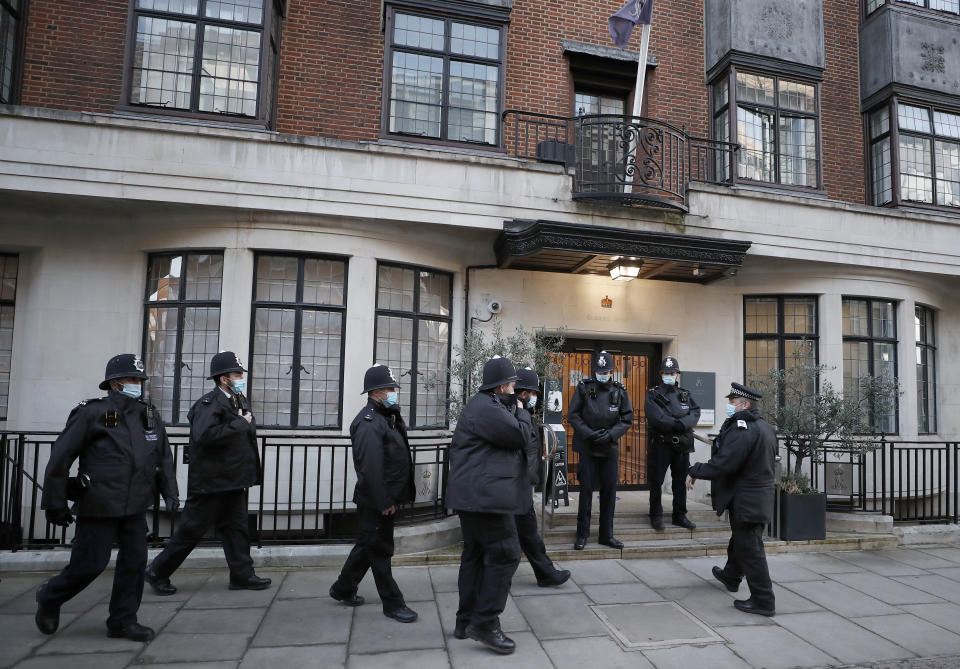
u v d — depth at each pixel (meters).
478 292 7.54
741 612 4.58
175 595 4.74
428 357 7.21
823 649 3.96
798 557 6.25
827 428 6.77
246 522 4.91
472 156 6.74
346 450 5.79
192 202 6.06
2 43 6.68
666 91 8.79
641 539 6.29
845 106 9.48
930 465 7.95
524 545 4.96
